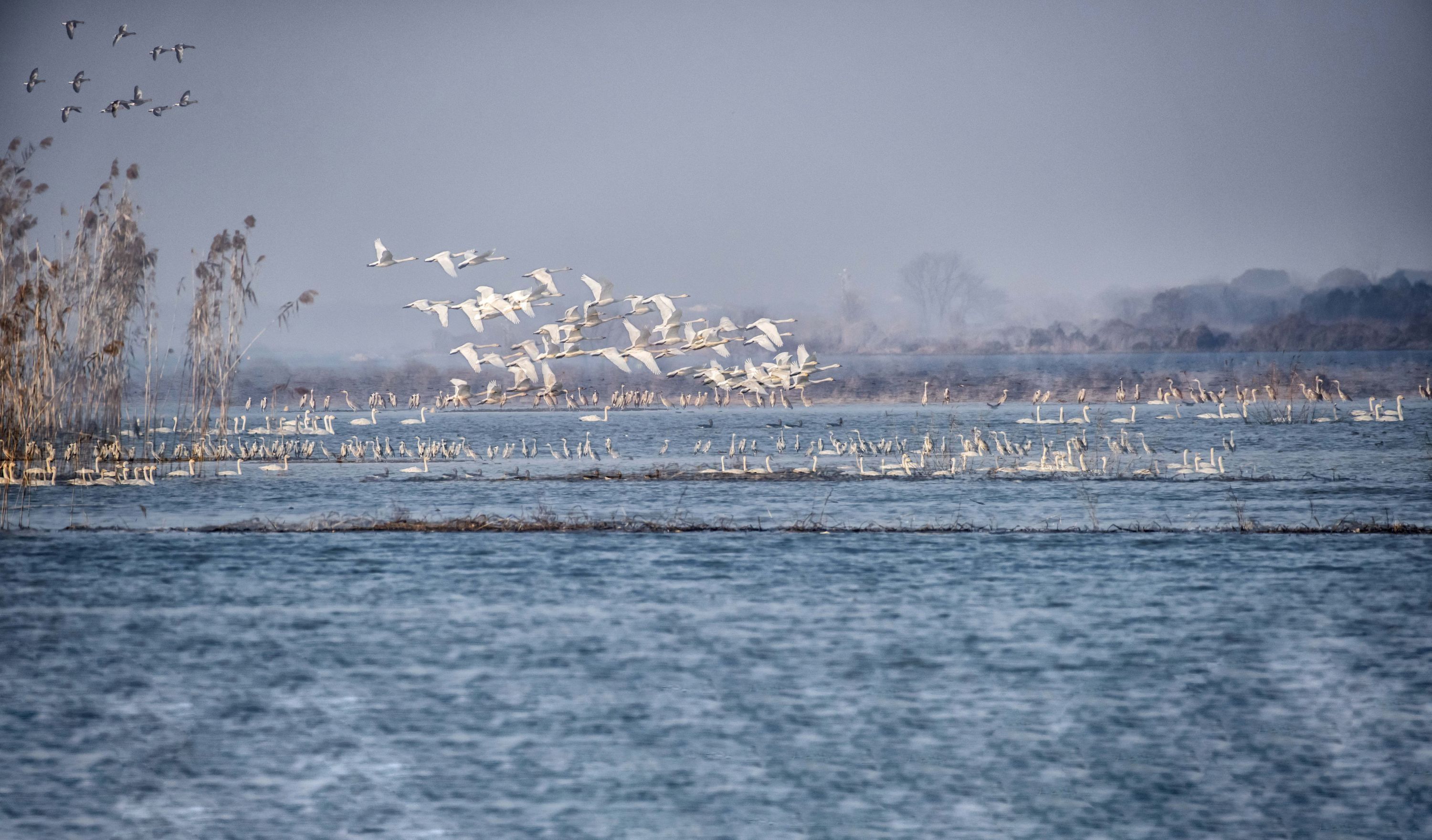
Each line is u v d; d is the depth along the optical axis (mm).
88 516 45844
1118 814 19078
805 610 30781
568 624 29641
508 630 29078
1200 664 26219
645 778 20422
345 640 28344
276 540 39969
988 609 30828
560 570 35406
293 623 29812
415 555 37594
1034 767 20828
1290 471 59219
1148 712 23375
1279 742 21797
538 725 22828
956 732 22391
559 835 18500
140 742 22078
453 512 47406
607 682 25188
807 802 19562
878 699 24094
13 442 58188
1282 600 31375
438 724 22875
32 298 58219
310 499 51406
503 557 37188
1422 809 19094
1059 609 30719
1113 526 41500
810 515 45031
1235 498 49062
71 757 21406
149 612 30875
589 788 20094
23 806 19438
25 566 36062
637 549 38406
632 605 31406
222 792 20000
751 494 52125
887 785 20141
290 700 24234
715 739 22141
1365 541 38594
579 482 57312
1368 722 22734
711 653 27156
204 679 25516
